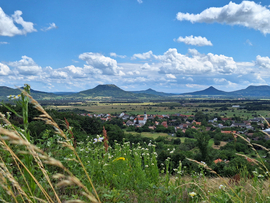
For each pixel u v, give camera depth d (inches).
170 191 137.3
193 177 144.8
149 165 173.2
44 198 107.0
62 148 162.9
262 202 116.8
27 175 92.0
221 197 114.7
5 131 37.8
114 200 125.0
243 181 153.0
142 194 138.1
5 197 89.5
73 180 42.3
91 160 159.3
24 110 93.9
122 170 168.2
